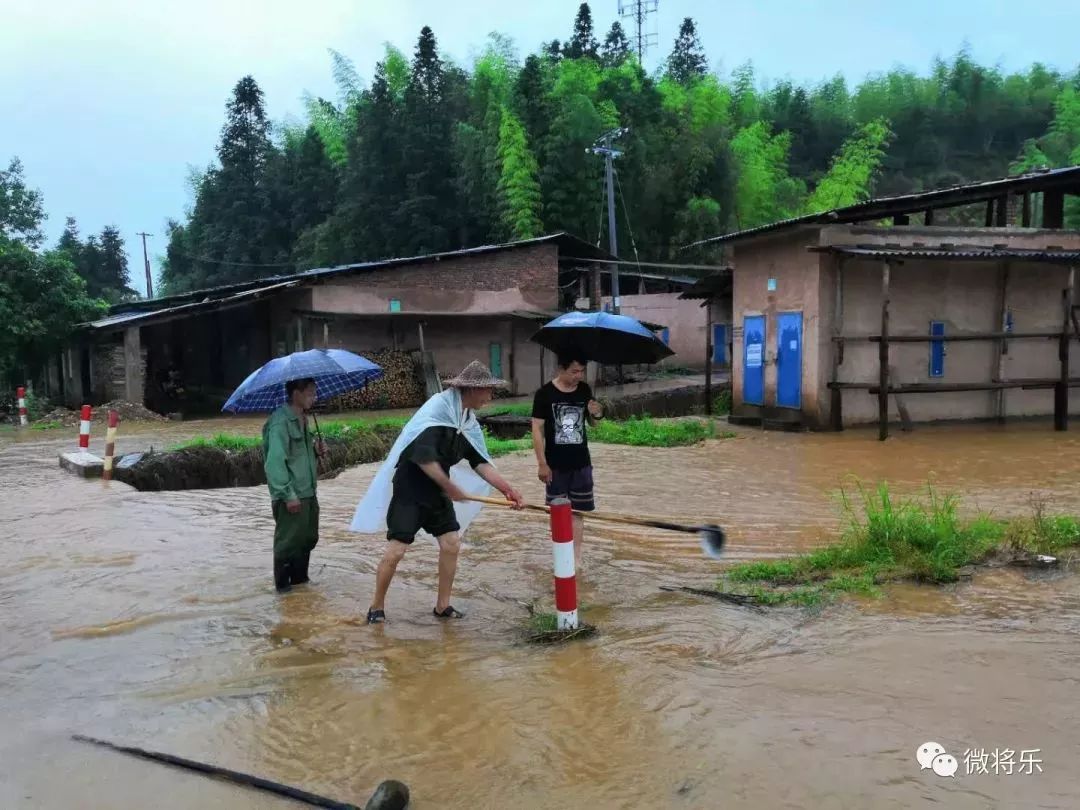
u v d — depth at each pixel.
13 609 5.62
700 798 3.04
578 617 5.10
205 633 5.06
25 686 4.34
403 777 3.31
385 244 38.03
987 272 15.05
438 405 5.06
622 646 4.58
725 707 3.74
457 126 35.50
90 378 26.02
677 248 32.38
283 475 5.73
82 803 3.21
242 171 51.53
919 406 14.91
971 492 8.77
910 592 5.27
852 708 3.67
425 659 4.52
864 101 58.22
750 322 16.22
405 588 5.94
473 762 3.39
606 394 22.70
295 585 6.06
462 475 5.52
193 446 12.92
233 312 29.23
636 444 13.64
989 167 59.19
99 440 17.25
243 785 3.31
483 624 5.12
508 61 36.69
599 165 31.27
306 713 3.90
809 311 14.45
